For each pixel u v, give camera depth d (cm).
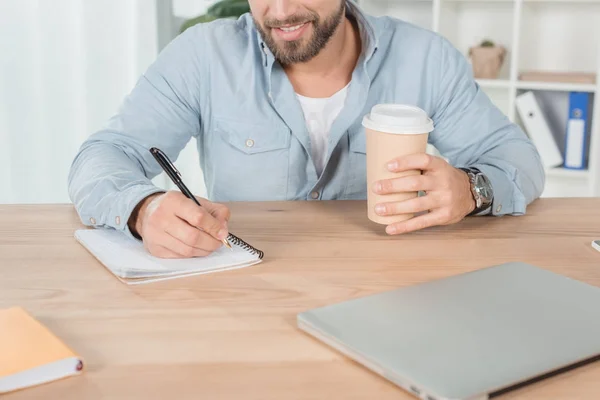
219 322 83
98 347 76
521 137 156
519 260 104
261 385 69
